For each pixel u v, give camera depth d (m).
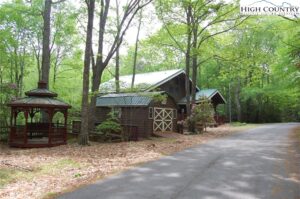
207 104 27.64
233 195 7.59
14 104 17.77
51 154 14.45
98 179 9.47
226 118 47.56
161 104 26.56
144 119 24.34
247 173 9.96
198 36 27.53
